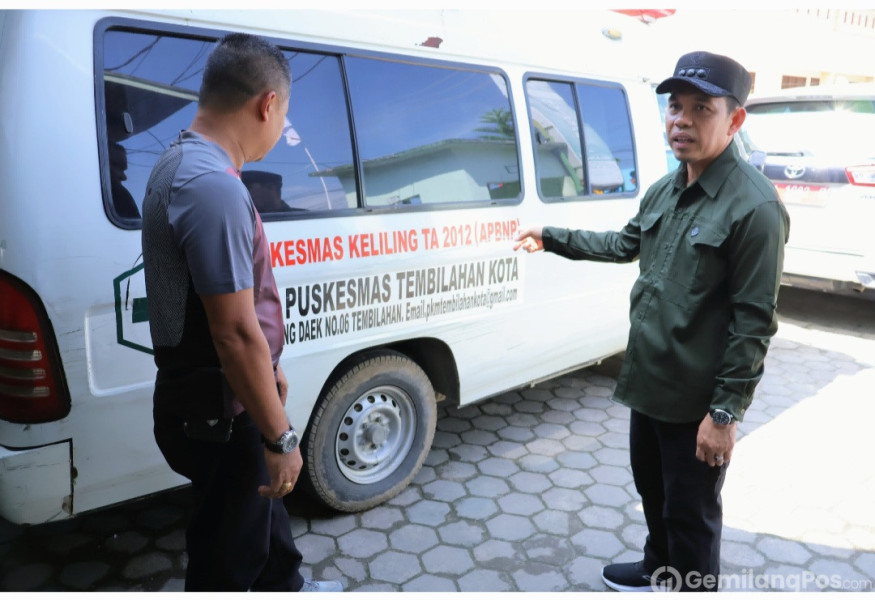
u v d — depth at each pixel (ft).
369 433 9.60
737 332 6.16
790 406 14.07
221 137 5.47
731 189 6.28
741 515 10.09
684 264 6.56
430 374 10.66
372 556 8.93
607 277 12.39
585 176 11.76
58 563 8.63
